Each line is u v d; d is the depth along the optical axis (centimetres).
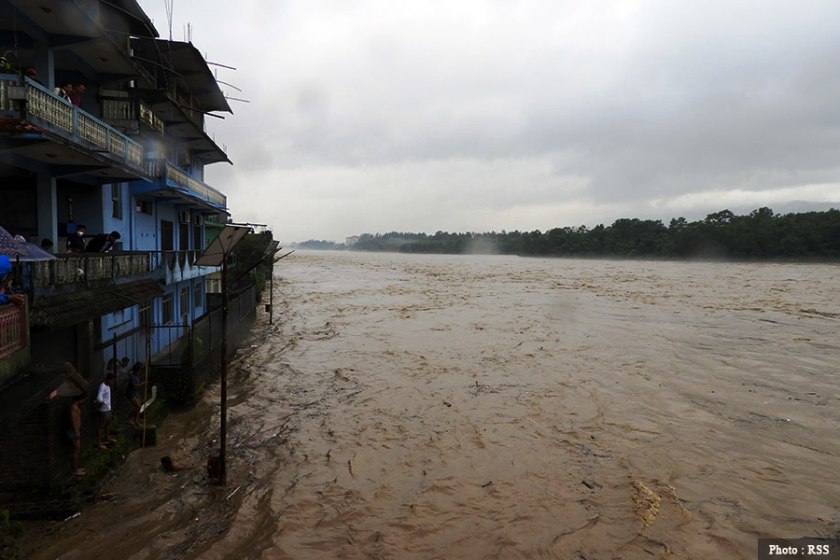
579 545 952
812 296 4466
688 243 11375
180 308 2411
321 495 1136
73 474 1053
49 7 1259
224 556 913
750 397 1770
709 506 1073
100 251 1474
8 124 1038
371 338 2922
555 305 4281
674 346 2605
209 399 1781
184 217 2677
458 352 2534
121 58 1658
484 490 1160
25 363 805
